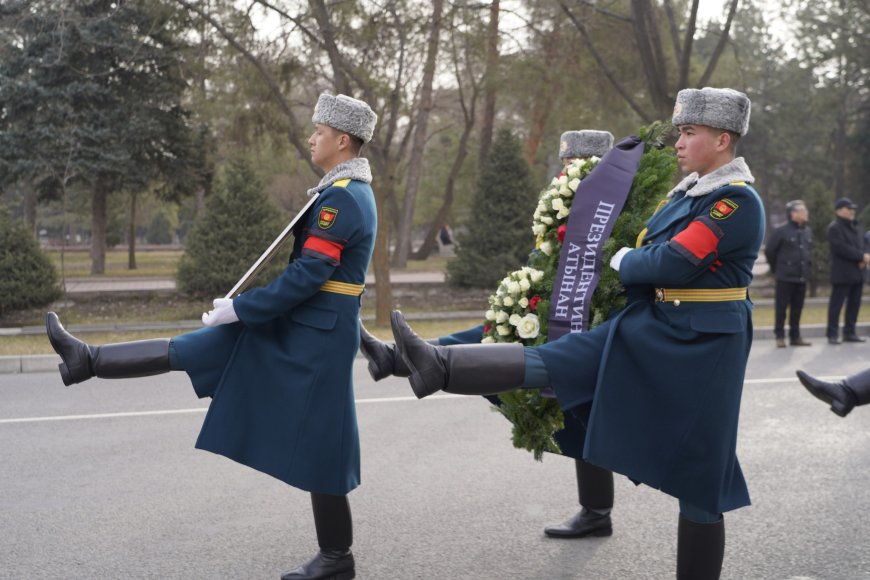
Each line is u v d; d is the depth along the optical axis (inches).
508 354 125.3
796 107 1724.9
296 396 140.7
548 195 147.7
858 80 1624.0
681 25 679.7
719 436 126.6
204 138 925.8
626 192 139.3
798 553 161.9
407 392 321.1
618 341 128.4
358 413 284.0
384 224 556.1
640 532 173.5
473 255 725.9
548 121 772.6
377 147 564.4
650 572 153.3
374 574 153.1
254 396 142.9
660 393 125.8
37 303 606.5
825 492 198.5
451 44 587.2
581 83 698.2
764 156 1785.2
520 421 144.7
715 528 130.6
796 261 449.1
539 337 140.9
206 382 146.0
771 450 235.3
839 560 158.6
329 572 146.9
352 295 145.6
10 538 170.6
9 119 829.8
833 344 463.8
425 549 165.0
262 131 641.6
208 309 633.0
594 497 170.2
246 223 658.8
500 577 151.6
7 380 352.2
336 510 146.4
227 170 668.7
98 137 822.5
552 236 146.7
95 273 1088.2
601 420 124.5
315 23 548.7
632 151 143.7
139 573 153.1
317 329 142.5
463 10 550.9
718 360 126.3
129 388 330.3
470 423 269.4
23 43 793.6
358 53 554.3
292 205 1384.1
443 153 1585.9
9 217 616.7
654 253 125.8
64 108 802.2
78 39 775.1
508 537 171.2
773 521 179.3
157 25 636.1
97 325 526.9
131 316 608.1
